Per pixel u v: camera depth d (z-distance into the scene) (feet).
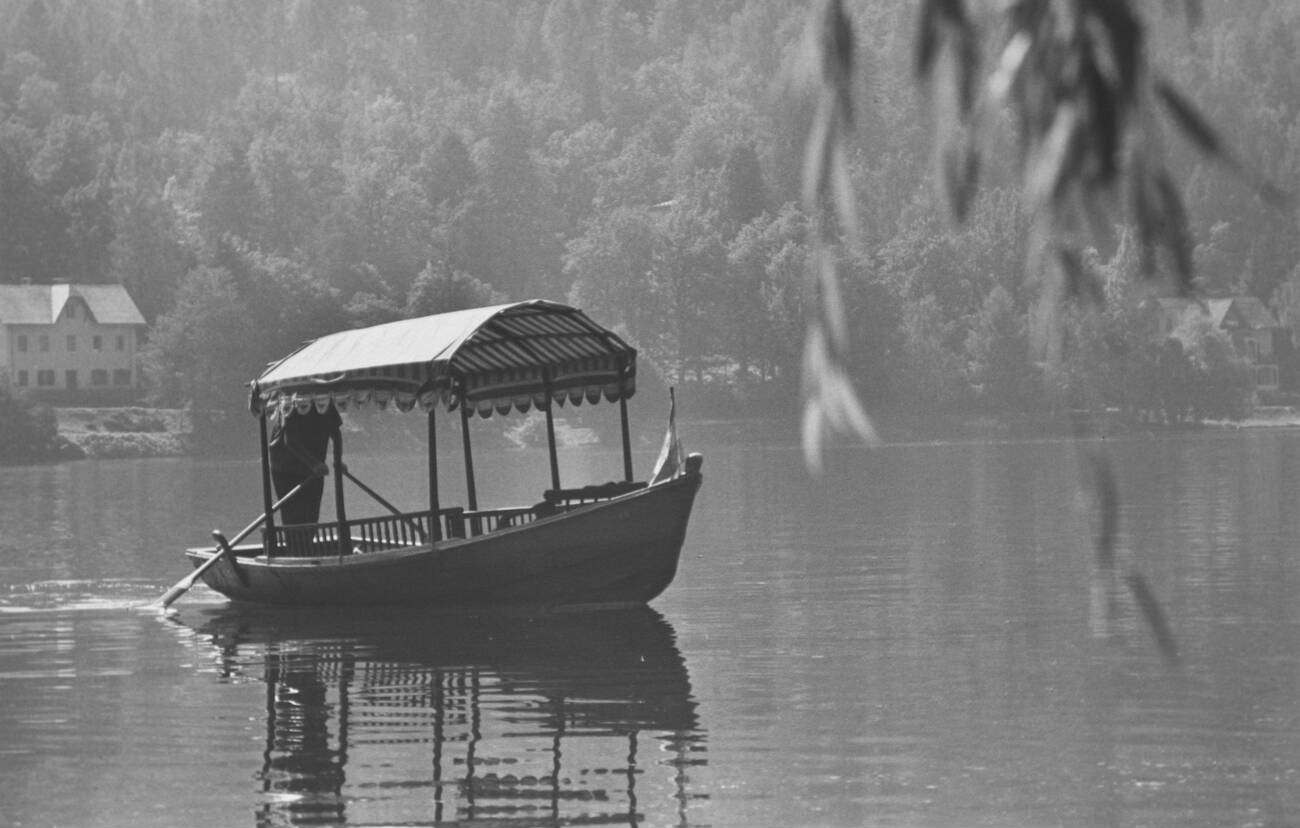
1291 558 404.16
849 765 171.12
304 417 348.79
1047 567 392.68
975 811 148.87
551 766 174.70
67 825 150.61
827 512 620.49
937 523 549.54
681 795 159.22
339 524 336.08
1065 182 42.42
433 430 324.39
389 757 181.37
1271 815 144.97
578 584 319.27
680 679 234.38
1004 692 216.13
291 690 231.50
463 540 319.47
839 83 47.14
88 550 488.85
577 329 342.23
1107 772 164.55
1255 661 239.09
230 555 347.36
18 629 309.22
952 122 43.91
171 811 156.04
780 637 279.08
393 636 290.56
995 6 43.50
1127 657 245.86
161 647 281.33
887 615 307.37
